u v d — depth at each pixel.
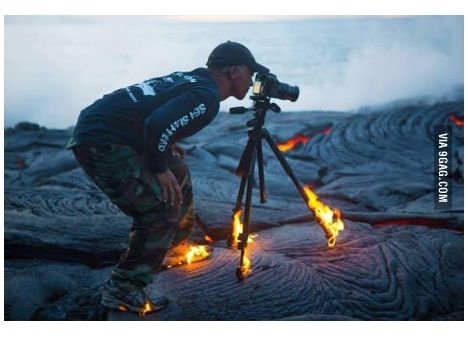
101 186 3.21
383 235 4.37
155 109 3.17
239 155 7.35
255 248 4.16
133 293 3.32
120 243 4.20
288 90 3.65
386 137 7.91
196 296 3.53
